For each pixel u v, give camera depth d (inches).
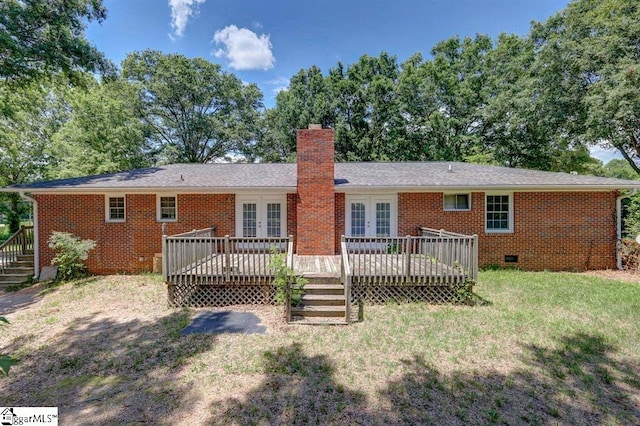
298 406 136.9
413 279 269.6
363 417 129.5
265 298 274.5
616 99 515.2
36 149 693.9
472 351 185.3
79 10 419.5
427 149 936.3
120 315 253.4
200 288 276.7
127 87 927.0
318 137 387.9
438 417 128.9
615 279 353.1
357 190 403.9
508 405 136.3
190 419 129.2
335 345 195.0
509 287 315.9
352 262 313.9
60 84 486.6
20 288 355.6
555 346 190.4
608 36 557.6
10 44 361.1
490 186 393.1
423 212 414.0
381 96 969.5
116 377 162.1
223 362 175.8
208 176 446.0
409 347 191.2
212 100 1162.0
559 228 408.5
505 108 807.1
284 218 412.5
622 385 150.6
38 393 149.0
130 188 389.1
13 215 748.0
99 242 407.5
